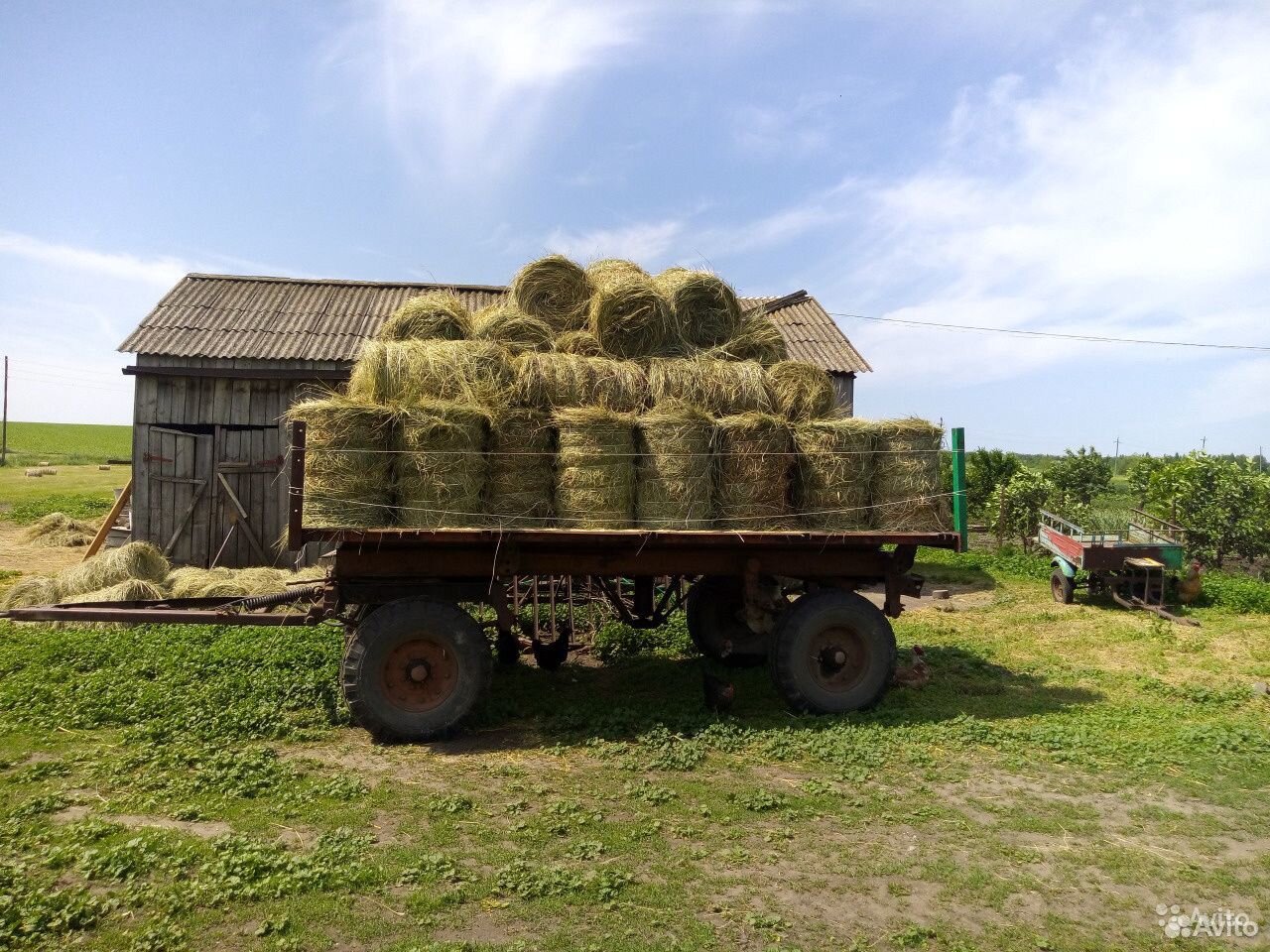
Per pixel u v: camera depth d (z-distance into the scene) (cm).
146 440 1107
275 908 323
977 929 325
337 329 1210
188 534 1122
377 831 402
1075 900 350
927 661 778
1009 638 912
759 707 636
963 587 1241
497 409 560
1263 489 1303
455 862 366
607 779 478
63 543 1462
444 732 542
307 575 968
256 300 1274
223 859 353
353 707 530
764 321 777
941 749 540
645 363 656
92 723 542
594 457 559
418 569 558
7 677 632
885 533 605
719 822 419
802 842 398
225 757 486
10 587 1038
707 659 779
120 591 820
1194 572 1080
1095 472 1988
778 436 598
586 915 326
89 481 2672
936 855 387
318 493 521
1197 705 670
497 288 1454
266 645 730
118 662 677
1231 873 377
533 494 564
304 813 418
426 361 566
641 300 674
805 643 611
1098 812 444
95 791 438
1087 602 1115
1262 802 461
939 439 632
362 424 525
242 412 1129
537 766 501
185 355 1094
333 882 342
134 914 317
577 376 587
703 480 580
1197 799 466
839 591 629
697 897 342
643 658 782
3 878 332
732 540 575
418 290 1411
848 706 617
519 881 348
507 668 740
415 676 538
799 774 493
